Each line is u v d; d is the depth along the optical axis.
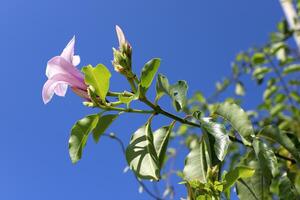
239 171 0.52
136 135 0.57
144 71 0.55
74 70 0.59
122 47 0.57
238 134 0.60
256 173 0.54
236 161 0.84
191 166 0.56
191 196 0.53
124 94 0.58
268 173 0.53
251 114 1.18
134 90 0.57
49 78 0.58
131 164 0.55
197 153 0.57
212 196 0.53
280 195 0.58
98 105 0.56
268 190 0.53
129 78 0.57
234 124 0.56
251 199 0.53
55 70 0.58
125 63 0.57
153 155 0.55
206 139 0.53
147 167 0.55
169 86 0.57
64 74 0.58
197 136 1.16
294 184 0.58
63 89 0.59
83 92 0.58
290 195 0.58
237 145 0.91
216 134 0.53
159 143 0.58
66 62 0.59
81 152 0.56
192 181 0.53
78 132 0.56
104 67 0.55
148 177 0.54
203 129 0.54
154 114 0.57
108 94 0.58
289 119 1.12
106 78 0.56
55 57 0.58
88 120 0.56
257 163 0.55
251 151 0.59
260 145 0.54
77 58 0.59
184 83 0.57
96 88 0.56
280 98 1.13
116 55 0.57
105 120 0.57
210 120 0.54
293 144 0.58
